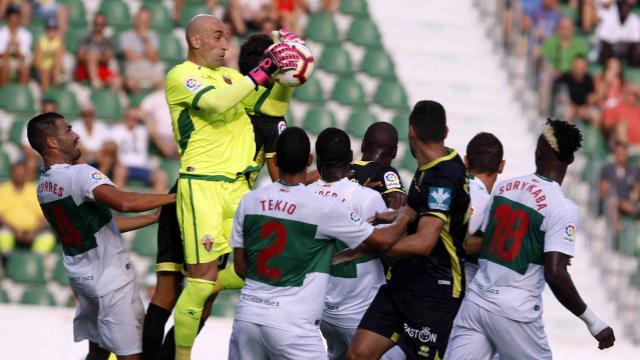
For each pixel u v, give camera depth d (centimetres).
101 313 2500
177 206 2408
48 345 3425
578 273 4744
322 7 5841
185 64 2397
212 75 2406
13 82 5253
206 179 2378
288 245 2233
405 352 2373
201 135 2380
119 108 5100
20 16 5434
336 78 5594
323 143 2436
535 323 2322
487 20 6019
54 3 5578
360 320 2545
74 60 5369
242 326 2275
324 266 2267
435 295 2333
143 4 5706
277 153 2250
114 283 2486
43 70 5219
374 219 2353
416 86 5631
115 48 5291
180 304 2395
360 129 5269
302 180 2267
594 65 5678
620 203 4891
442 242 2316
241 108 2442
